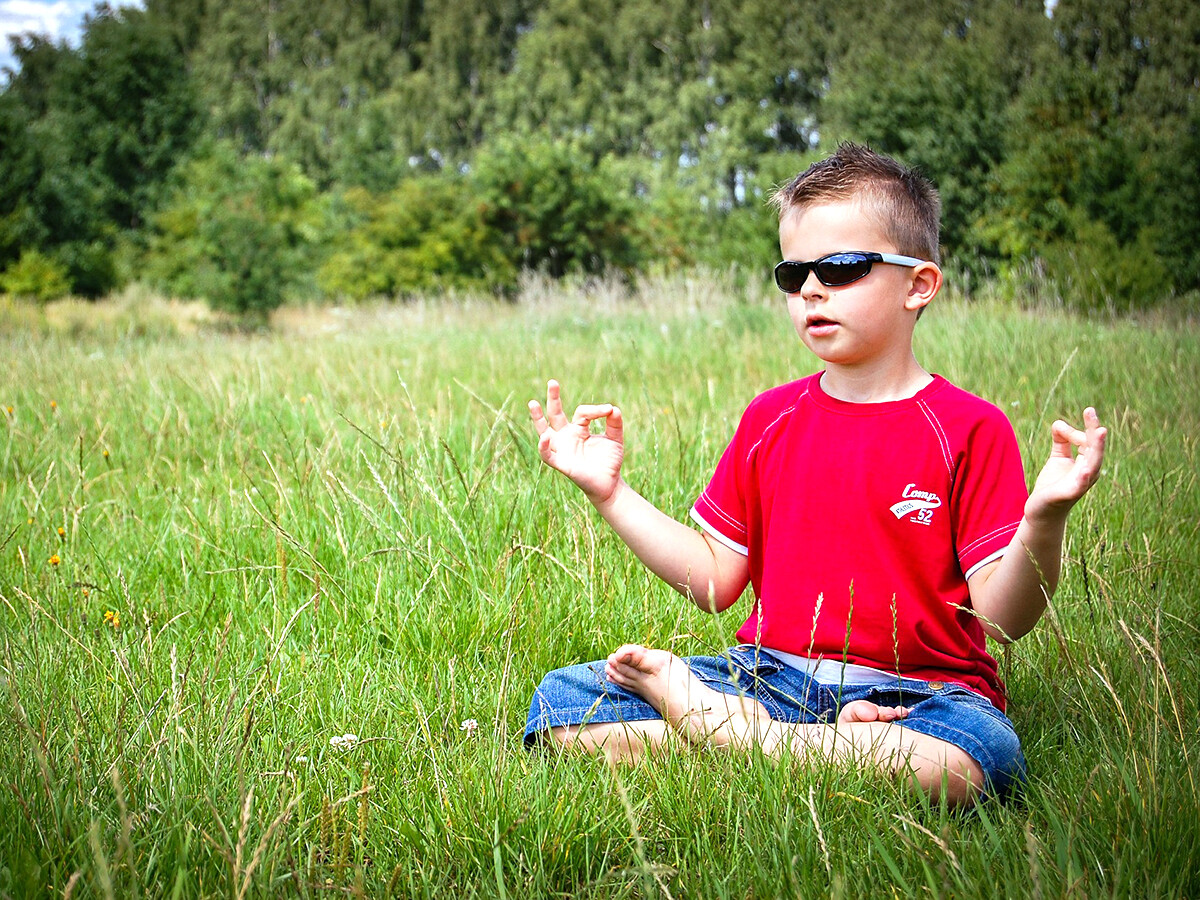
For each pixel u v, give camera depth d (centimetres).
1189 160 1869
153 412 513
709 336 974
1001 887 146
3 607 272
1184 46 4375
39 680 213
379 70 6606
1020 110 1905
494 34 6556
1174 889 144
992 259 1786
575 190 2189
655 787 175
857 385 194
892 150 1998
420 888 155
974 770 169
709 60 5212
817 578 191
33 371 716
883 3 5047
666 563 204
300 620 263
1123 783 164
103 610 274
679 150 4888
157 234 3170
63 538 316
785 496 197
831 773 168
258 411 513
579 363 762
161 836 157
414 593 278
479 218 2142
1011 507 179
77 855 152
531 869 158
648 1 5478
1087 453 154
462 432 431
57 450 435
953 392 190
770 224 2361
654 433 404
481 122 6228
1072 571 278
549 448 202
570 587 273
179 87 3497
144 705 206
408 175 3023
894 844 156
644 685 191
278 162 2544
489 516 319
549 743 197
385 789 184
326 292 2209
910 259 186
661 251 2528
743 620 263
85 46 3462
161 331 1652
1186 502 344
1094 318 1160
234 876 133
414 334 1173
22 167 2444
